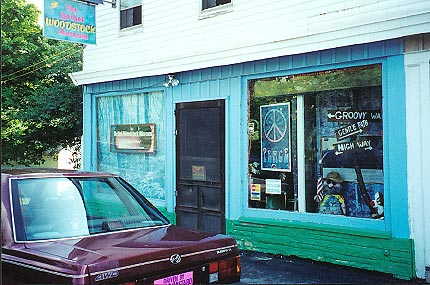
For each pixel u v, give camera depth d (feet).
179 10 30.53
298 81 23.94
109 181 15.72
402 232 19.92
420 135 19.52
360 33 20.61
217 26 28.35
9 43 54.85
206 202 27.73
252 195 25.62
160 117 31.19
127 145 33.45
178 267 12.19
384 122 20.65
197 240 13.20
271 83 24.99
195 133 28.50
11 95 54.54
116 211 14.80
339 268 21.76
